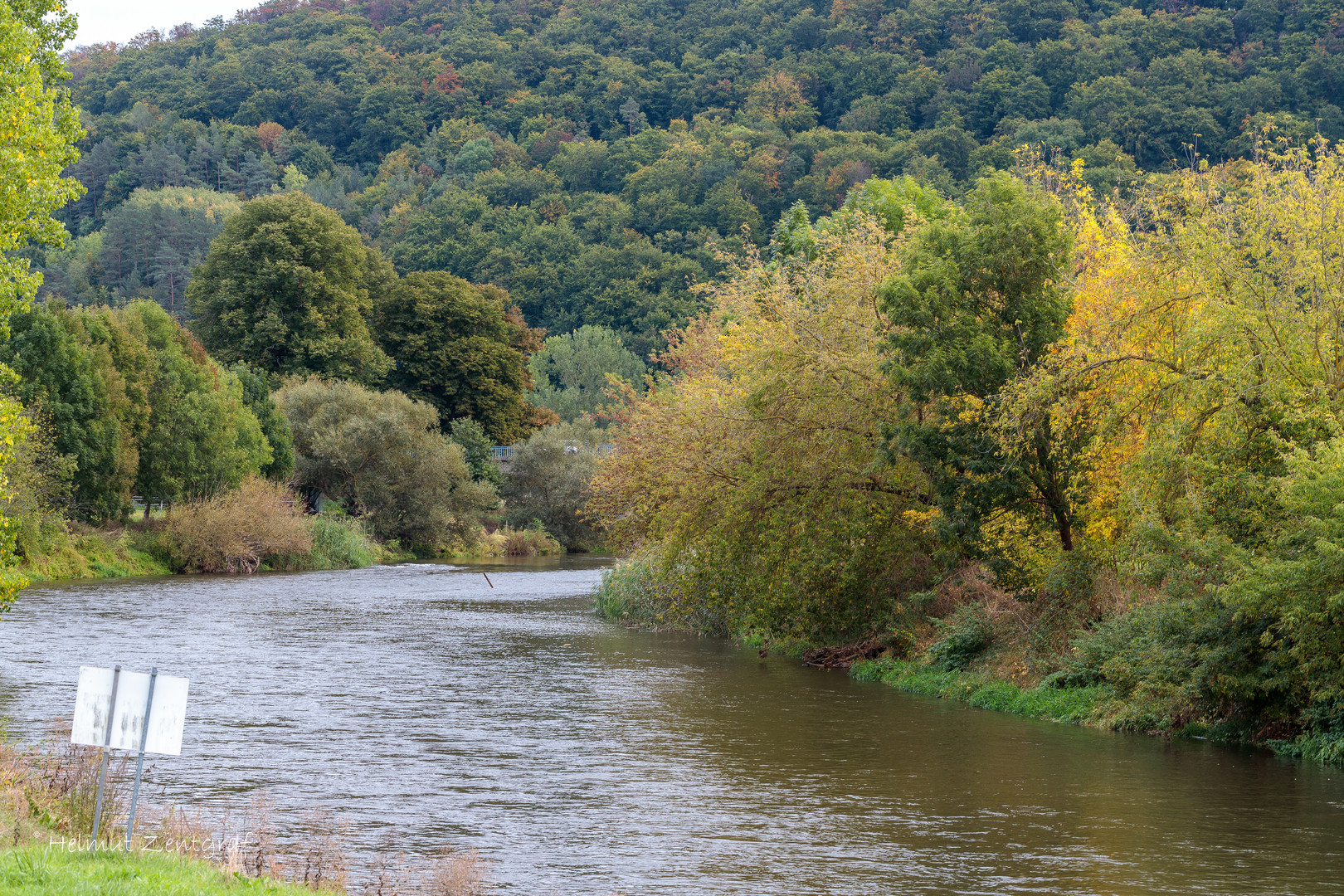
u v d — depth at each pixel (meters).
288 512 67.25
